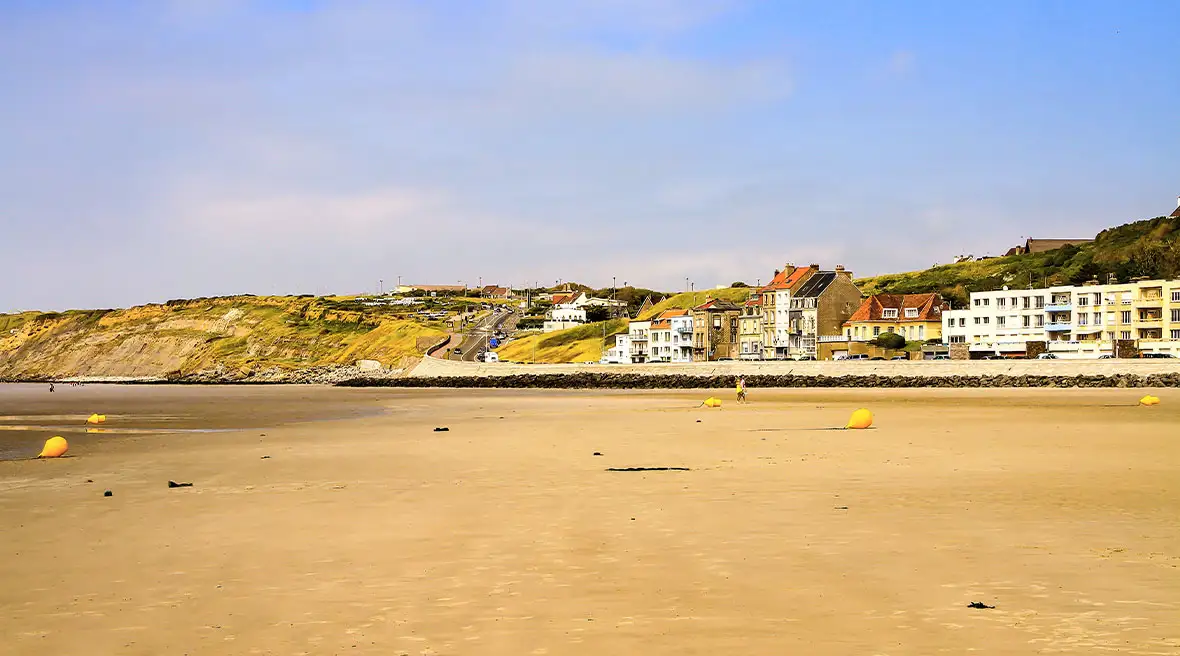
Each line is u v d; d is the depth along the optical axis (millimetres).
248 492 28000
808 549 18594
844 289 156875
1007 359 121188
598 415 67500
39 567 18172
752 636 13141
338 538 20609
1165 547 18312
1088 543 18750
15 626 14289
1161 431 45969
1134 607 14266
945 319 145250
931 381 115750
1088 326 132875
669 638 13133
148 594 16047
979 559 17484
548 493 26812
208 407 93312
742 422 57312
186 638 13562
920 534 19875
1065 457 34344
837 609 14422
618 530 20938
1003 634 13031
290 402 104375
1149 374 106062
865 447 39688
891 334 147625
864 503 24078
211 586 16531
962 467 31688
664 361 172250
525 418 65375
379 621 14242
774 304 161875
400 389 148750
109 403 106938
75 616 14773
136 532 21703
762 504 24141
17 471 34906
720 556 18141
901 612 14195
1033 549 18250
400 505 25047
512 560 18141
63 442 41531
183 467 35406
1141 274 161000
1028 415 60406
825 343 152500
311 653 12805
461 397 111562
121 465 36531
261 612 14859
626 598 15266
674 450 39531
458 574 17094
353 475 32062
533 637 13281
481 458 37250
